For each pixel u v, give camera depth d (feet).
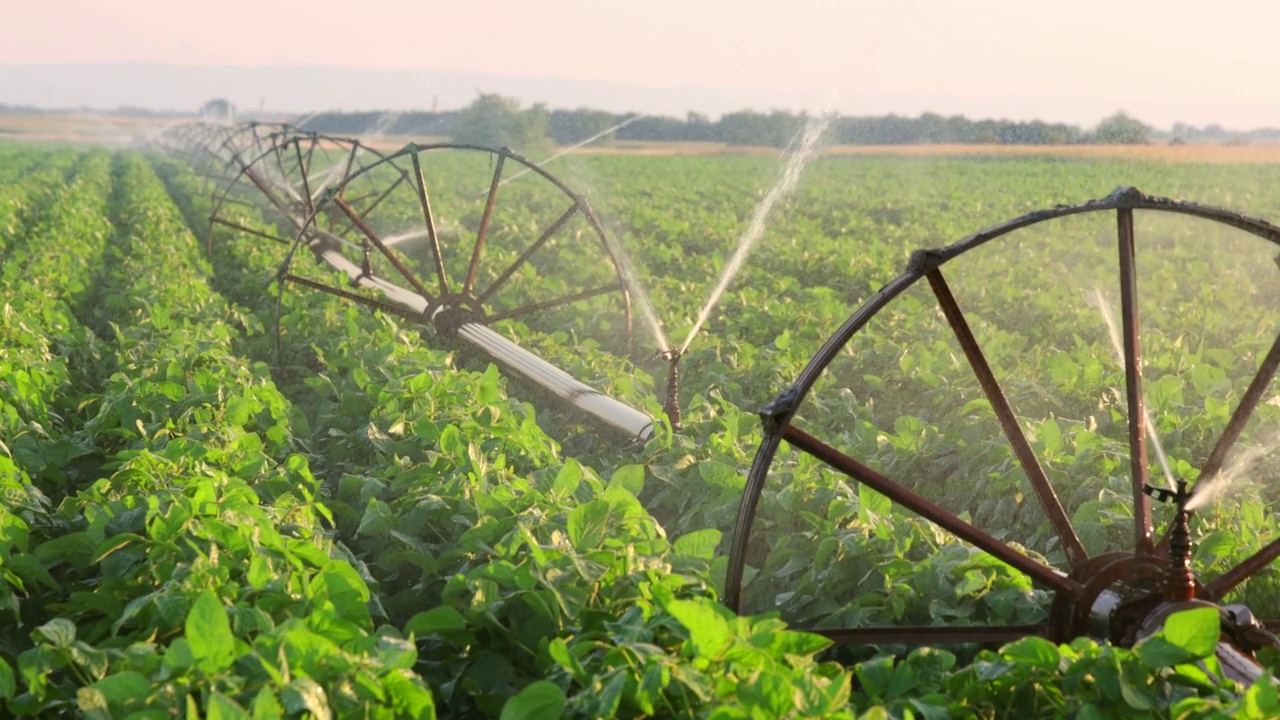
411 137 274.36
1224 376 30.07
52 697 12.11
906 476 24.07
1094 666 11.95
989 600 16.01
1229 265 67.56
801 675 10.91
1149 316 45.19
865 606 16.42
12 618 15.60
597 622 14.24
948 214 100.83
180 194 113.70
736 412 26.08
